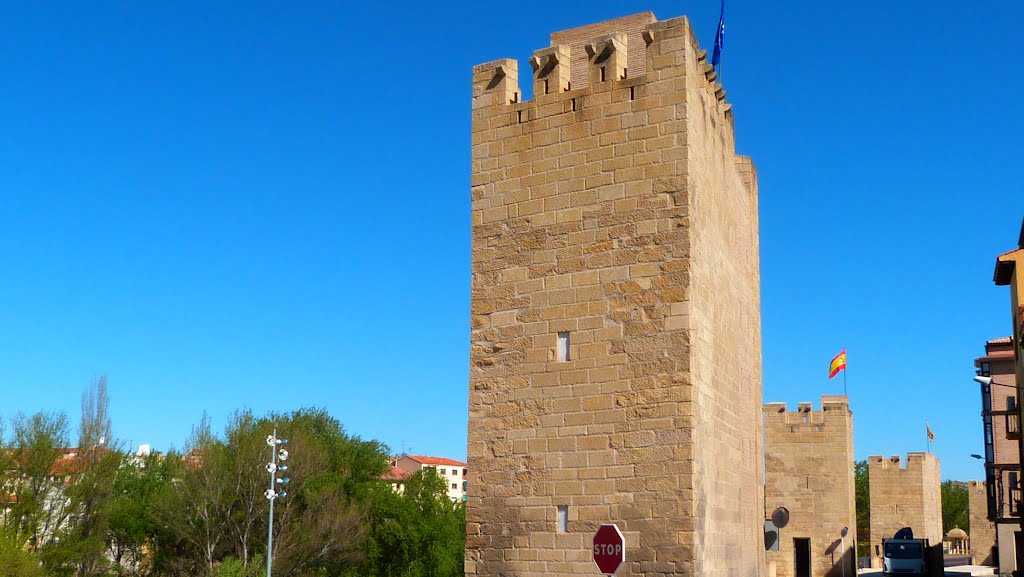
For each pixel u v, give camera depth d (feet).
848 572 203.10
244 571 219.61
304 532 237.45
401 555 263.90
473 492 101.65
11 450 231.30
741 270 125.39
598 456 95.91
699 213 99.81
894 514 280.31
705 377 98.53
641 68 103.86
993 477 232.94
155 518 242.37
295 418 284.41
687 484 91.40
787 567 205.46
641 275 96.89
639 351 95.71
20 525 219.20
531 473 99.04
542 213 103.24
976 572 269.23
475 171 107.96
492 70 108.88
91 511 239.50
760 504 136.56
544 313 101.30
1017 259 184.03
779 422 211.41
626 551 92.84
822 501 206.69
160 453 304.50
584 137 102.17
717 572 98.32
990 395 236.63
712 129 107.96
